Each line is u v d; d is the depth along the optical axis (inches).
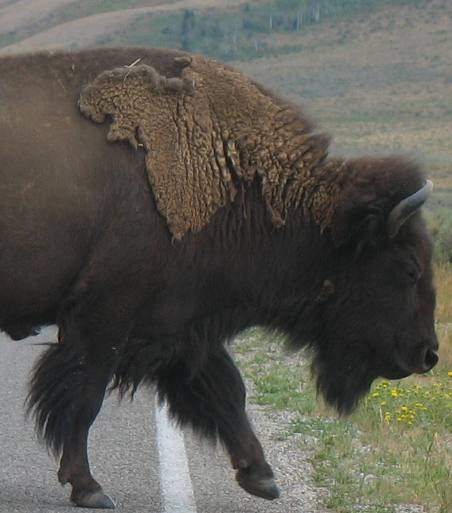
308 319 994.7
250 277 970.7
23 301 930.7
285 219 971.9
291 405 1289.4
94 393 935.7
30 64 941.8
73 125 930.1
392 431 1139.9
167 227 935.7
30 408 939.3
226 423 970.7
